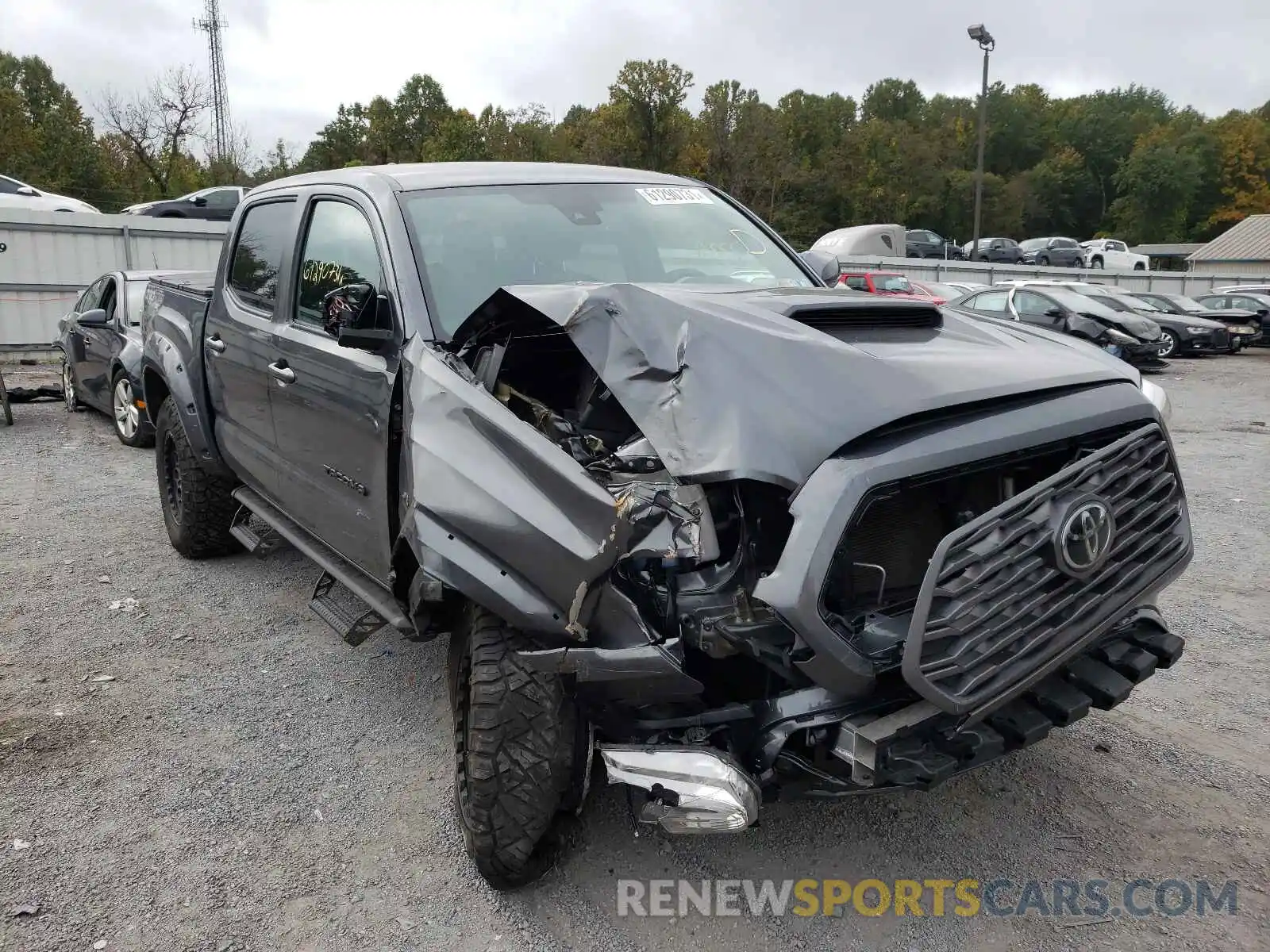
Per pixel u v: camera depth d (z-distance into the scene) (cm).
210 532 582
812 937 273
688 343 266
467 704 284
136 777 361
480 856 276
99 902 289
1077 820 326
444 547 272
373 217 377
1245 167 9331
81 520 708
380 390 334
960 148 9550
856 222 6875
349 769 366
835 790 250
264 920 282
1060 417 262
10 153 5066
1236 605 531
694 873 302
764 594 227
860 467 231
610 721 263
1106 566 266
